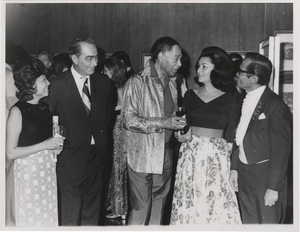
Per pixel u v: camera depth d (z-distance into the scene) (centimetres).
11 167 276
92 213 306
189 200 281
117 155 393
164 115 297
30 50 616
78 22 611
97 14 607
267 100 263
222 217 277
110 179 396
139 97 293
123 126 298
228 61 278
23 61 260
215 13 584
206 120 280
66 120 288
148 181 298
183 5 589
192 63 590
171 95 307
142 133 289
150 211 306
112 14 604
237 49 583
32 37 614
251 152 264
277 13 574
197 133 283
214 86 280
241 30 581
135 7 599
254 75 262
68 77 291
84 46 283
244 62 267
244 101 274
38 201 260
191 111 284
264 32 578
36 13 611
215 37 586
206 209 277
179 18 591
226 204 278
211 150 278
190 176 281
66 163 288
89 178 302
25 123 257
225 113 279
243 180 272
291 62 462
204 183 278
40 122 264
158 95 294
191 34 590
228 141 283
